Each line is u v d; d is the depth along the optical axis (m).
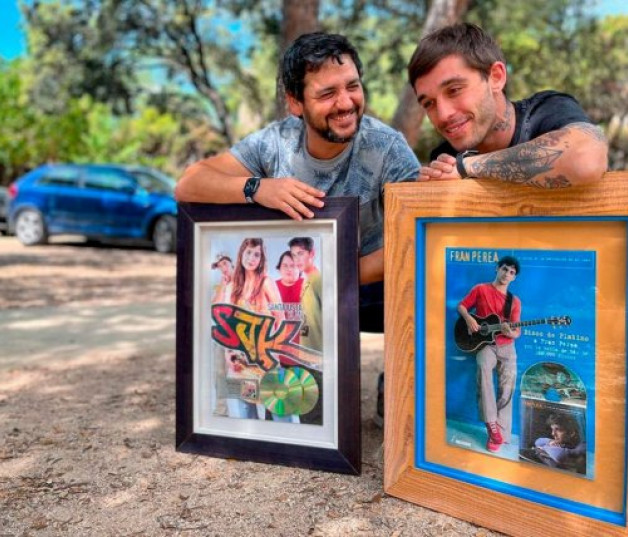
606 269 1.80
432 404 2.14
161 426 2.94
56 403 3.31
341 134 2.44
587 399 1.84
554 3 14.88
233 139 19.97
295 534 1.97
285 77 2.46
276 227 2.45
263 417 2.49
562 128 1.89
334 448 2.38
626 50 18.17
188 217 2.57
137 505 2.16
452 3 6.10
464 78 2.11
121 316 5.96
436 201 2.06
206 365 2.58
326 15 15.43
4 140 27.38
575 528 1.84
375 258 2.47
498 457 2.01
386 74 16.28
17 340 4.93
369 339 5.12
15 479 2.37
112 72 18.70
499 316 1.99
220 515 2.09
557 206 1.84
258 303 2.49
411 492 2.16
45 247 12.05
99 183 11.72
